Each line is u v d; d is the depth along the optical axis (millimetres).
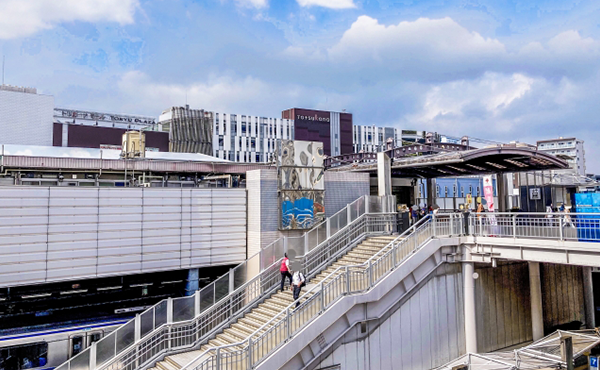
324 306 15000
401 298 17234
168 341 15609
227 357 12781
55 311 17938
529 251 16875
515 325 21047
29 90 46781
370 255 18453
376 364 16359
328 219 19719
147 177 21453
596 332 20047
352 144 89000
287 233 20406
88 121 59281
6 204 15703
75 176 20625
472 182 45156
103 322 17969
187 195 19359
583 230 15258
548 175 32844
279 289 18188
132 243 18078
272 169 20297
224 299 16984
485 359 17562
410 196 31719
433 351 18031
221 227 20094
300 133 82812
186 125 64438
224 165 22734
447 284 18781
